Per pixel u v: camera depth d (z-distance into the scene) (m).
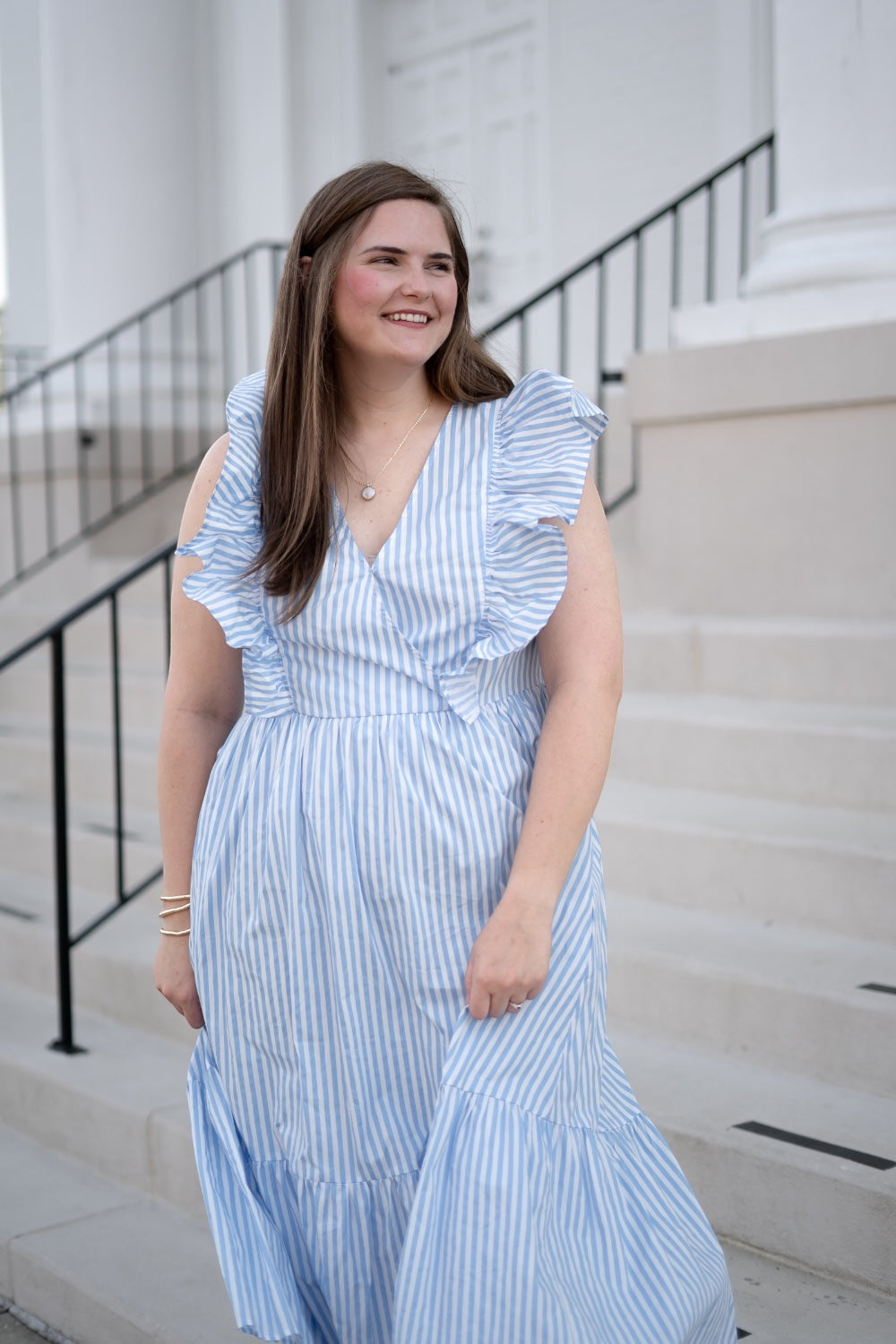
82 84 7.28
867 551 3.81
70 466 6.96
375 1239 1.57
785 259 4.16
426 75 7.42
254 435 1.65
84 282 7.31
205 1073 1.69
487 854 1.53
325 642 1.57
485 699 1.58
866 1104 2.36
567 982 1.54
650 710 3.58
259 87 7.61
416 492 1.58
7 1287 2.62
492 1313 1.42
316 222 1.60
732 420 4.06
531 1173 1.47
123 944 3.57
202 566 1.69
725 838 2.97
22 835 4.46
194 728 1.74
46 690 5.58
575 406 1.58
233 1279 1.55
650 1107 2.36
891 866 2.73
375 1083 1.55
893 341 3.70
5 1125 3.21
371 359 1.60
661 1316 1.51
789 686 3.65
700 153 6.25
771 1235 2.17
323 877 1.54
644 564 4.31
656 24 6.37
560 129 6.79
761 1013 2.54
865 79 4.05
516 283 7.07
